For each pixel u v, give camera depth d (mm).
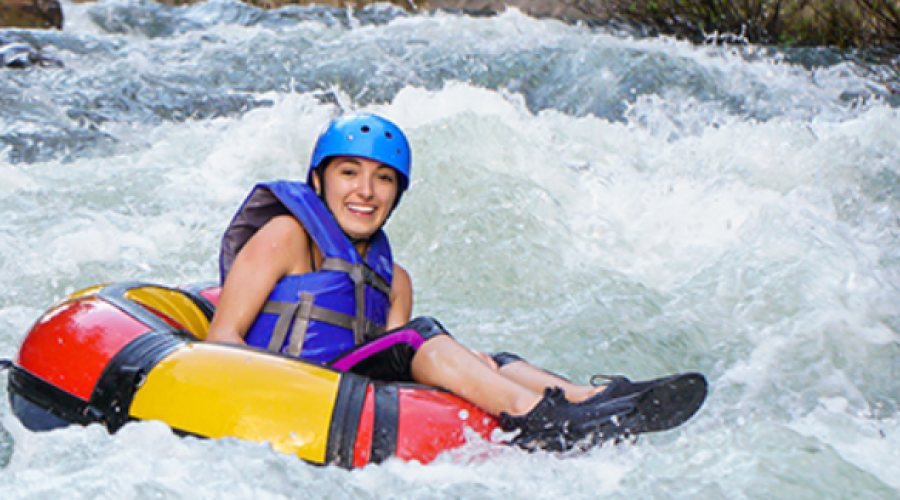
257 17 24094
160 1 26406
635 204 10680
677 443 5434
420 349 5777
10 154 13305
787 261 8797
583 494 4816
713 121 16641
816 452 5168
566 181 11141
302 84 17062
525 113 13703
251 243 5973
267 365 5219
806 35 22422
